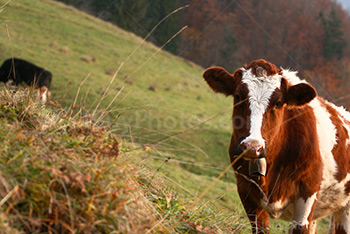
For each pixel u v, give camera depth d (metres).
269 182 6.96
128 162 5.22
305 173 7.07
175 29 57.31
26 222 3.81
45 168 4.11
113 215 4.18
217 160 25.45
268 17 66.00
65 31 51.91
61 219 4.01
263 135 6.27
